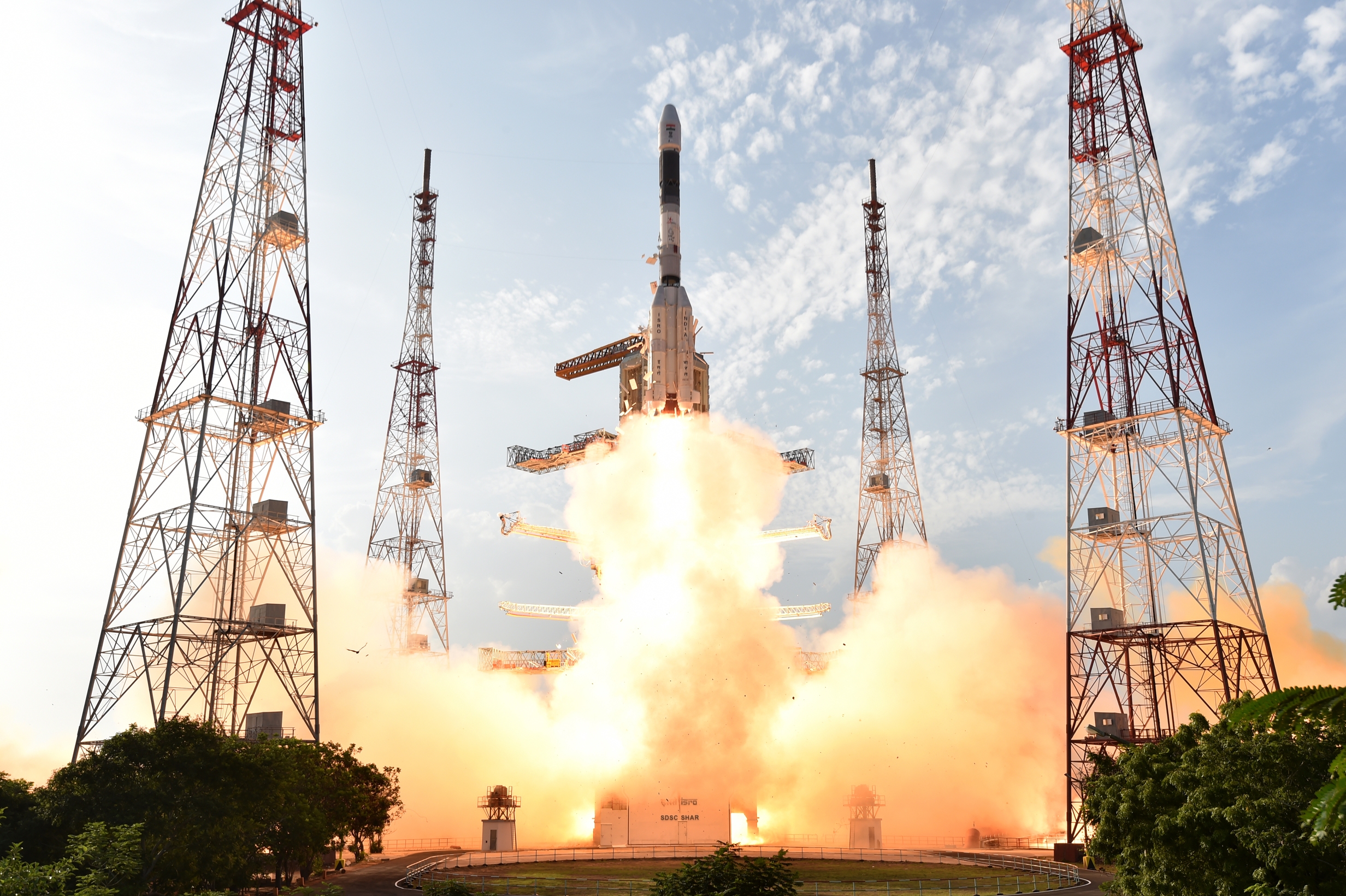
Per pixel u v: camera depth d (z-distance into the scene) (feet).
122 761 169.48
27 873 107.76
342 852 254.88
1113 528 277.44
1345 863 103.71
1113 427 284.41
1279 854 105.50
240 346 278.05
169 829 162.71
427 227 453.99
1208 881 119.24
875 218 436.35
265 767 184.96
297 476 287.28
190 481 261.03
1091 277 294.87
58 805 160.86
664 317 343.05
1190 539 269.03
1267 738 118.73
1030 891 199.31
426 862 253.24
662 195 352.49
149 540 263.08
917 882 216.95
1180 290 286.87
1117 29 301.63
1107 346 288.10
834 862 258.98
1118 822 141.18
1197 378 281.33
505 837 284.41
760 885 118.32
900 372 426.51
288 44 307.58
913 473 420.36
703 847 287.07
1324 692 44.01
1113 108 302.66
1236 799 114.01
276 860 199.82
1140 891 128.98
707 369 364.58
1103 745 267.39
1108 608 274.57
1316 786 111.65
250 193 289.53
